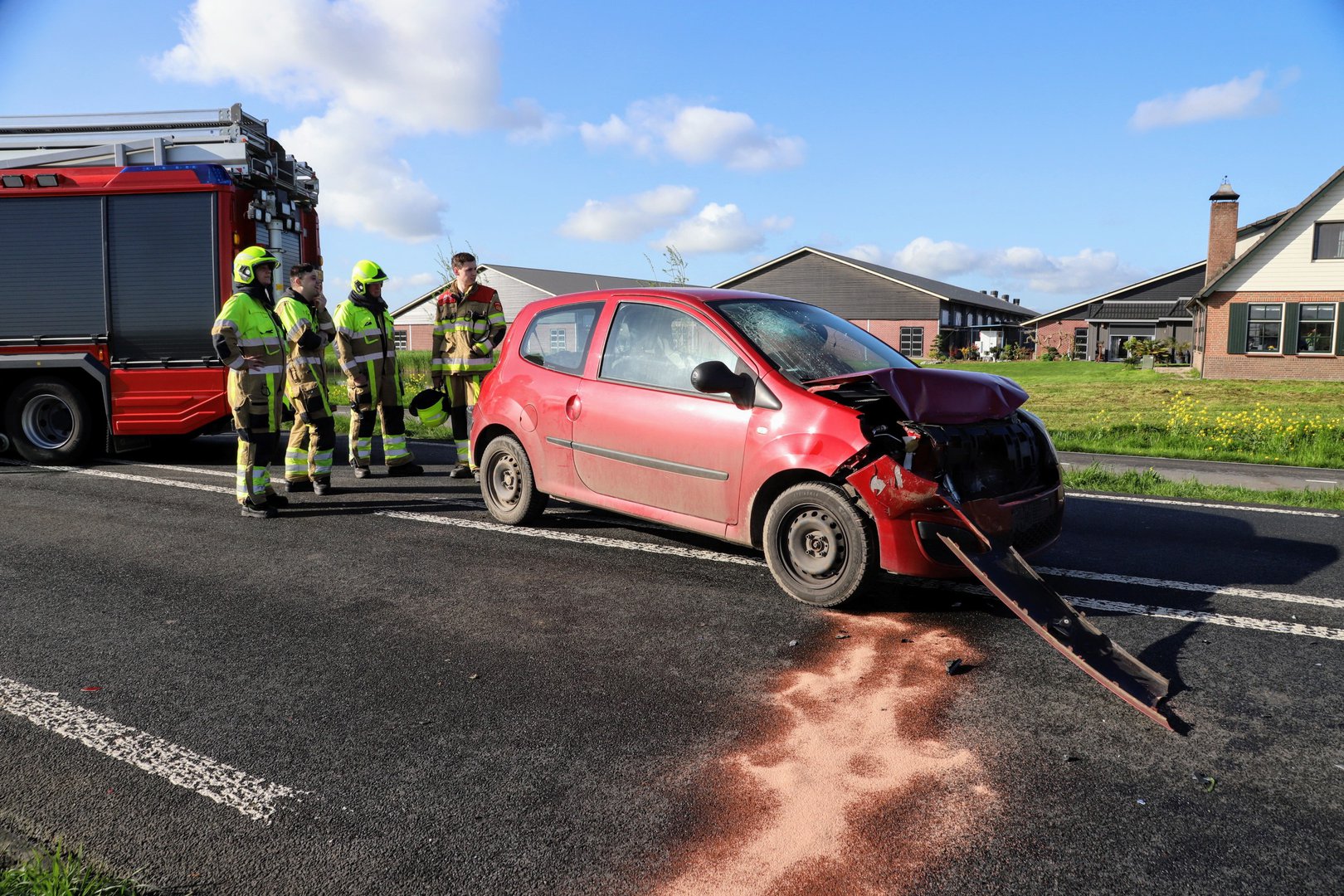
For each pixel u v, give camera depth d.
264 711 3.42
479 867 2.45
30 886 2.30
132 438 9.41
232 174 9.22
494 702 3.49
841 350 5.25
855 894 2.33
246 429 6.68
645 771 2.96
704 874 2.41
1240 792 2.83
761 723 3.30
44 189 9.02
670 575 5.16
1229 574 5.26
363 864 2.47
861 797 2.79
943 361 54.47
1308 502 8.14
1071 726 3.28
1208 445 13.44
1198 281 53.19
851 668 3.81
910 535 4.25
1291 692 3.58
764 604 4.64
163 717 3.36
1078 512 7.19
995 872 2.42
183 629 4.30
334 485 8.20
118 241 9.02
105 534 6.19
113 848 2.54
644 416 5.28
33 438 9.45
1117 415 19.72
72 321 9.09
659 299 5.43
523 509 6.30
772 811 2.71
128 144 9.10
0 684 3.65
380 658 3.94
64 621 4.41
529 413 6.08
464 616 4.48
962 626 4.30
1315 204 32.16
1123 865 2.45
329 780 2.91
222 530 6.32
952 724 3.29
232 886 2.37
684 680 3.69
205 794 2.83
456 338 8.40
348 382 8.42
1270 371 33.28
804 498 4.55
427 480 8.55
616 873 2.42
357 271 8.36
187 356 9.05
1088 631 3.90
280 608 4.61
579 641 4.13
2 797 2.80
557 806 2.75
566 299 6.15
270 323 6.80
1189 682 3.68
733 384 4.71
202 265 9.00
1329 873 2.42
